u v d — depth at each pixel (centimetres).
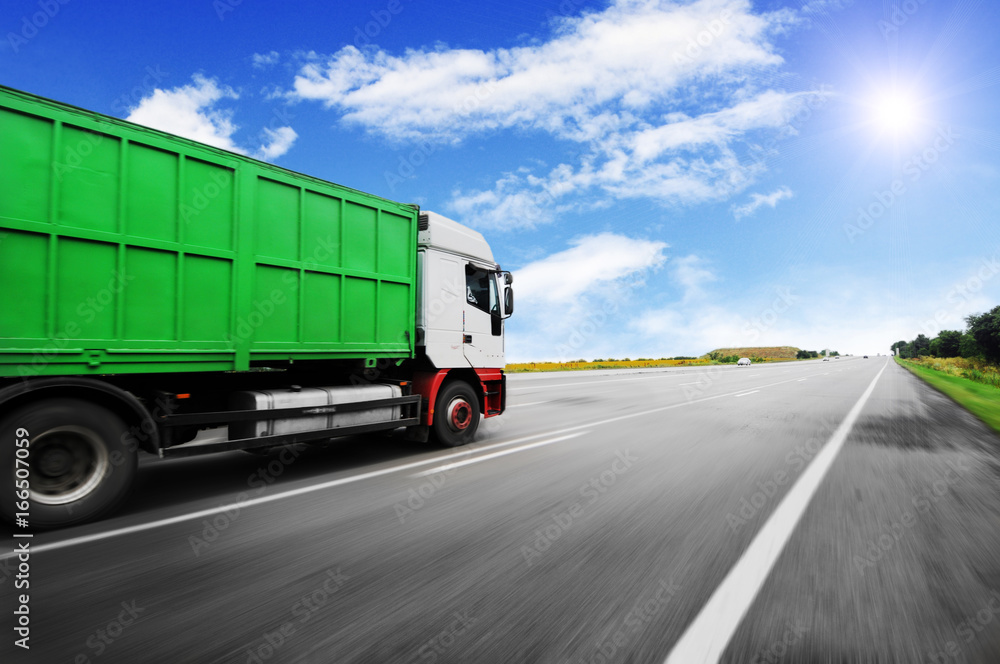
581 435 816
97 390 384
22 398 360
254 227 496
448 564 309
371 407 594
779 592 271
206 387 500
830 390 1878
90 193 389
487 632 230
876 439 788
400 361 670
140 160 417
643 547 339
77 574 289
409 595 267
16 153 355
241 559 315
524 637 226
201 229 455
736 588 276
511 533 366
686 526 382
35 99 363
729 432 852
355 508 426
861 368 4797
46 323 367
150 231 421
